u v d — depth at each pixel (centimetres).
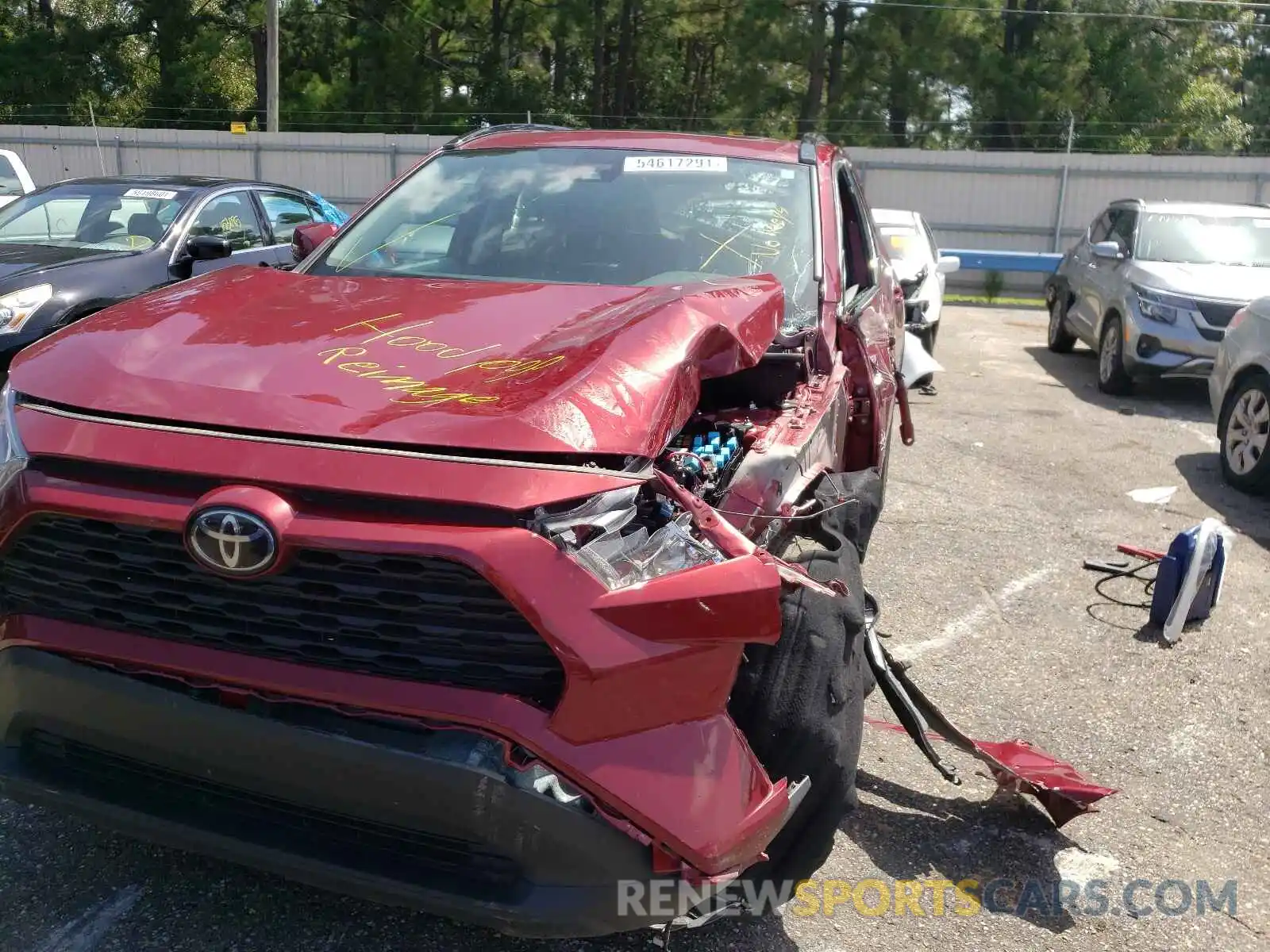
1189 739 408
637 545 224
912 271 1194
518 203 413
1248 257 1098
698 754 221
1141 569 565
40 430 244
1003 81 3547
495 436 228
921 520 646
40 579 244
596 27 3853
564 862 220
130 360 263
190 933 276
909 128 3712
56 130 2798
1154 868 329
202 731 231
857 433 415
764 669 249
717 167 429
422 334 284
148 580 234
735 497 267
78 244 834
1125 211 1211
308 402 241
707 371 287
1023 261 2008
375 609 221
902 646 474
